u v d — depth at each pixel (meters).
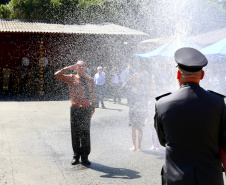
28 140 6.85
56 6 26.56
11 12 27.61
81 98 5.10
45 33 17.11
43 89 18.08
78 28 19.14
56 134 7.51
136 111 6.02
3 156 5.59
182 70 2.27
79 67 5.11
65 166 5.14
